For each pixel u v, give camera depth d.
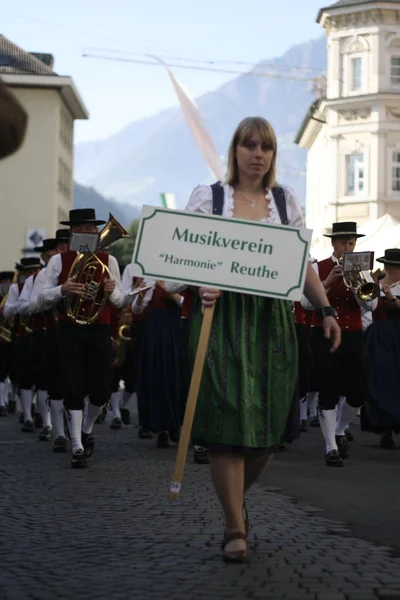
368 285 12.15
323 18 59.03
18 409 22.34
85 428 12.55
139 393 13.85
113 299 11.93
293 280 6.61
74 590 5.77
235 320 6.58
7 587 5.84
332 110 59.31
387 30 57.59
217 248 6.63
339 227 12.87
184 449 6.48
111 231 11.90
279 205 6.86
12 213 75.12
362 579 6.07
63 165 79.31
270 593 5.71
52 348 13.20
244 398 6.44
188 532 7.54
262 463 6.82
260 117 6.87
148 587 5.83
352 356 12.43
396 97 57.50
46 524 7.91
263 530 7.69
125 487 10.00
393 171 58.06
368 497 9.44
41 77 74.31
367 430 13.88
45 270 12.02
